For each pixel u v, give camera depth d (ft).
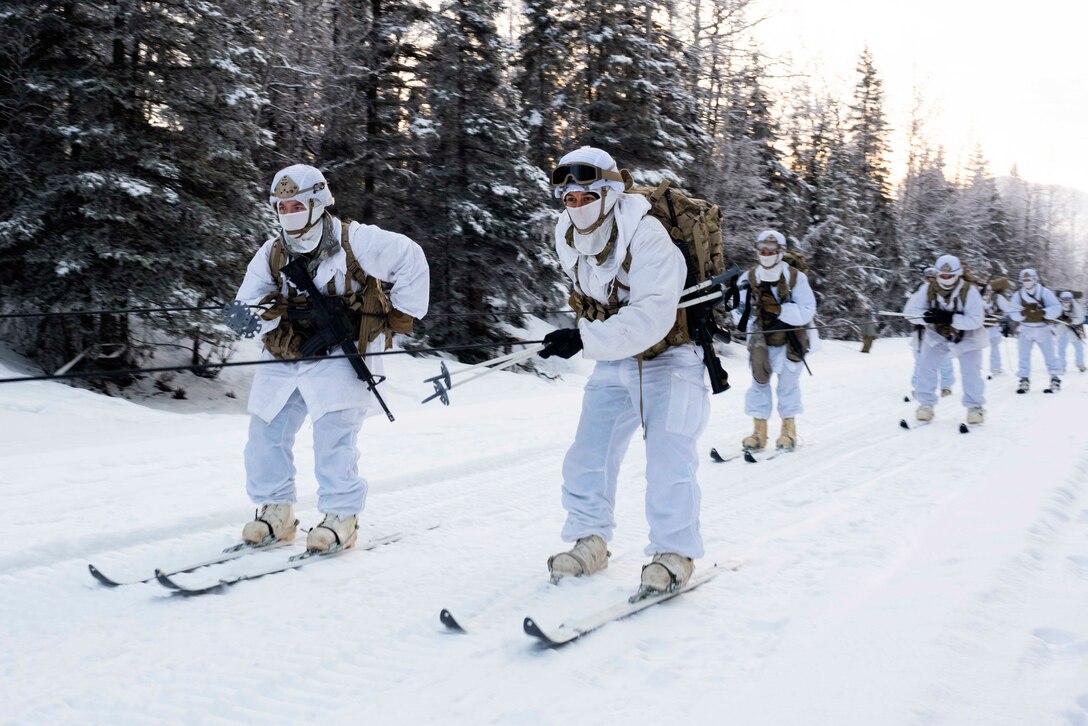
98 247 42.73
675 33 93.71
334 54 66.18
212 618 11.87
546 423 32.65
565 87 76.69
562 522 18.13
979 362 30.89
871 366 62.54
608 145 73.56
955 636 10.54
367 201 65.21
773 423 32.14
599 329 12.12
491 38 64.23
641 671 9.98
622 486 21.49
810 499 19.74
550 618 11.80
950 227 168.66
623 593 12.85
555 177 12.40
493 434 29.58
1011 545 14.33
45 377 9.71
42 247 43.34
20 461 23.43
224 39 47.29
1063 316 56.24
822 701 8.94
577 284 13.11
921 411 31.96
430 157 64.95
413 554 15.24
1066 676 9.63
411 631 11.42
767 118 106.52
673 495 12.80
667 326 12.16
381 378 15.20
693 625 11.48
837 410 35.91
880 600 12.01
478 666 10.20
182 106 45.27
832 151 130.31
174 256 45.01
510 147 64.54
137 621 11.76
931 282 30.99
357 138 65.46
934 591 12.23
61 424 32.37
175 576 13.50
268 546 15.17
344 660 10.47
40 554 15.33
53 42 45.06
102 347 46.91
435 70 64.34
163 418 35.60
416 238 63.82
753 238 86.48
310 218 13.96
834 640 10.56
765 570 13.98
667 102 81.20
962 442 27.12
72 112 45.09
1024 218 265.34
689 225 12.89
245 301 14.57
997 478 20.57
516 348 65.82
